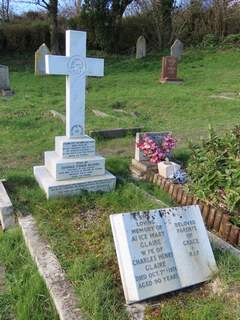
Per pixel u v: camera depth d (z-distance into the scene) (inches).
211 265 123.0
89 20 1007.6
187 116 413.7
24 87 613.3
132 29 1069.8
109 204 175.6
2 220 164.1
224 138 200.7
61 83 669.9
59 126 342.6
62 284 117.0
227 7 1045.8
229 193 161.2
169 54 940.6
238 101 482.3
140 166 230.8
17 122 352.2
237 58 833.5
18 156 262.8
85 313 104.6
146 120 388.5
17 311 113.7
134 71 805.9
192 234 126.0
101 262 128.0
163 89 585.0
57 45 1005.8
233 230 150.6
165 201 186.2
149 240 119.0
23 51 1032.8
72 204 173.9
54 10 980.6
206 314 103.8
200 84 641.6
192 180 190.2
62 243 140.2
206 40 1002.1
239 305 105.7
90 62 191.9
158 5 1036.5
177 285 116.1
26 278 127.0
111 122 365.7
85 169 190.2
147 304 110.3
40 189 188.9
